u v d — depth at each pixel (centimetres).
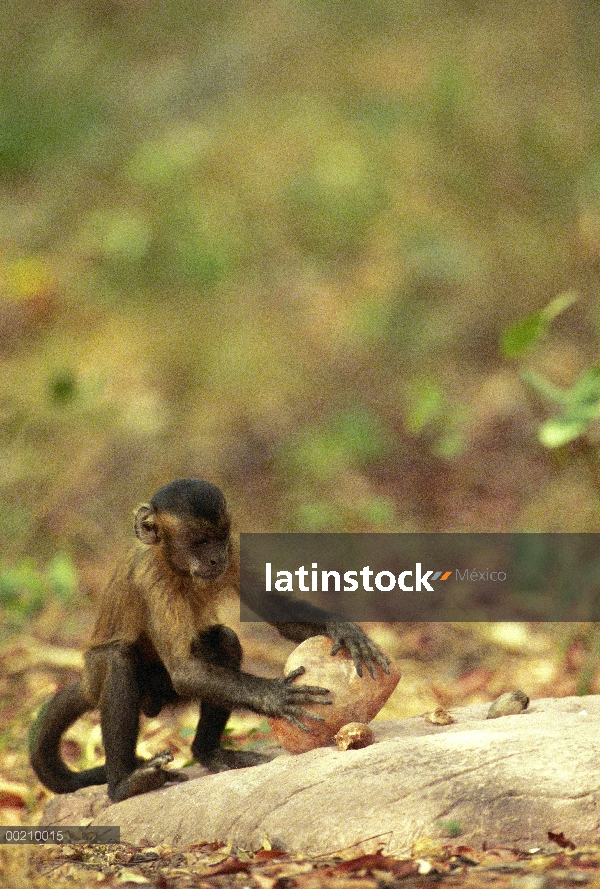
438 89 1920
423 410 1173
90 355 1669
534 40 1933
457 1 2047
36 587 1216
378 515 1455
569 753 593
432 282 1741
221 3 2211
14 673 1106
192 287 1759
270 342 1695
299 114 1953
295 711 690
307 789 619
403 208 1831
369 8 2097
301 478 1533
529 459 1495
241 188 1859
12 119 2053
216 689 723
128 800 716
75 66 2134
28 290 1745
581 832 554
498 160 1838
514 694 743
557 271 1695
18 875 612
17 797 884
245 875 555
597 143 1808
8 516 1426
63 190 1938
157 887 558
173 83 2058
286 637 790
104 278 1780
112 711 776
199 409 1612
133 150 1962
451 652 1195
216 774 701
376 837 575
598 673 1080
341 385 1641
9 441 1545
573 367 1553
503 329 1656
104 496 1481
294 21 2116
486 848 555
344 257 1803
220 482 1528
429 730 717
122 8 2236
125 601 797
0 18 2258
